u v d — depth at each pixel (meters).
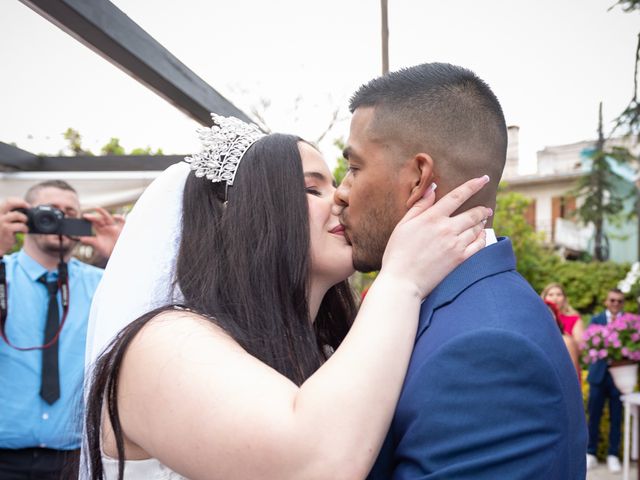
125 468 1.34
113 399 1.28
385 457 1.23
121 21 2.21
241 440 1.08
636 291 6.96
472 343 1.12
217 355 1.20
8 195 3.98
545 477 1.08
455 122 1.33
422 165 1.34
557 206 18.58
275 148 1.68
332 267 1.68
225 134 1.72
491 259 1.32
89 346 1.75
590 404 6.35
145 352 1.24
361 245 1.46
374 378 1.12
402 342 1.18
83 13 1.98
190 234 1.66
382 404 1.11
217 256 1.61
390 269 1.28
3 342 2.91
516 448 1.07
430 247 1.29
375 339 1.17
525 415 1.08
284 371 1.48
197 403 1.13
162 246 1.71
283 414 1.09
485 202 1.39
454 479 1.07
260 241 1.59
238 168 1.66
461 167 1.34
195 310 1.43
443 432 1.10
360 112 1.44
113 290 1.66
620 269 14.27
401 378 1.17
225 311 1.49
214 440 1.09
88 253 4.42
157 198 1.74
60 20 2.02
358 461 1.07
